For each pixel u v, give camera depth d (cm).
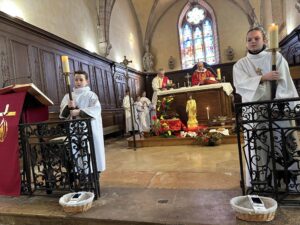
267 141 239
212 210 219
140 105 1018
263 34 243
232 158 415
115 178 347
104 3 1008
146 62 1483
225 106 677
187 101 673
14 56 566
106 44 1024
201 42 1484
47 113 333
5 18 538
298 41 777
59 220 232
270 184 232
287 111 207
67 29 808
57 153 279
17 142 284
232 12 1409
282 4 948
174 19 1495
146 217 215
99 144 300
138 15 1448
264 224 188
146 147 614
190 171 354
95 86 941
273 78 214
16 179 286
